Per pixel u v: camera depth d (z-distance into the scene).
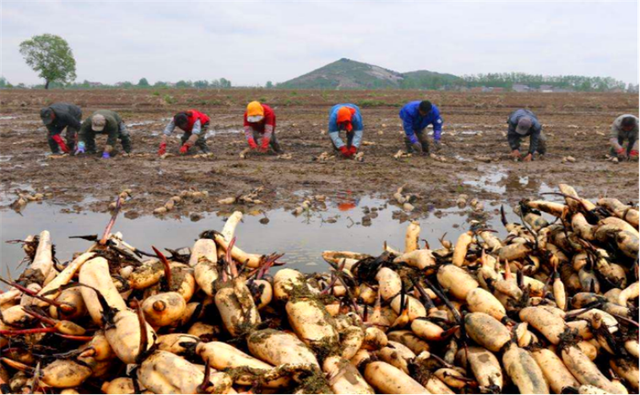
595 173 14.14
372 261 4.96
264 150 17.50
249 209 10.34
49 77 84.75
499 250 5.48
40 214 9.83
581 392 3.60
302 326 3.69
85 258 4.22
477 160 15.98
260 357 3.48
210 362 3.37
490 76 156.62
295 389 3.24
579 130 23.64
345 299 4.61
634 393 3.96
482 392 3.57
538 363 3.88
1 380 3.42
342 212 10.16
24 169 14.22
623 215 5.48
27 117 28.95
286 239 8.29
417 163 15.45
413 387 3.49
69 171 13.98
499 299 4.56
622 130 15.91
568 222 5.75
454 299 4.71
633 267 4.99
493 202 10.95
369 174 13.80
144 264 4.27
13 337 3.64
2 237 8.33
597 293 4.99
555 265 5.16
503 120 28.42
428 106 16.16
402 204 10.78
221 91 56.59
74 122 16.50
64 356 3.40
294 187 12.31
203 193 11.23
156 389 3.16
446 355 3.96
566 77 172.88
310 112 32.78
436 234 8.66
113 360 3.52
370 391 3.38
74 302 3.72
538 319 4.11
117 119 16.38
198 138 16.48
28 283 4.36
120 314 3.47
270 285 4.09
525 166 15.15
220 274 4.07
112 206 10.24
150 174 13.64
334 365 3.47
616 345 4.00
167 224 9.20
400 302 4.37
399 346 3.91
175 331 3.88
